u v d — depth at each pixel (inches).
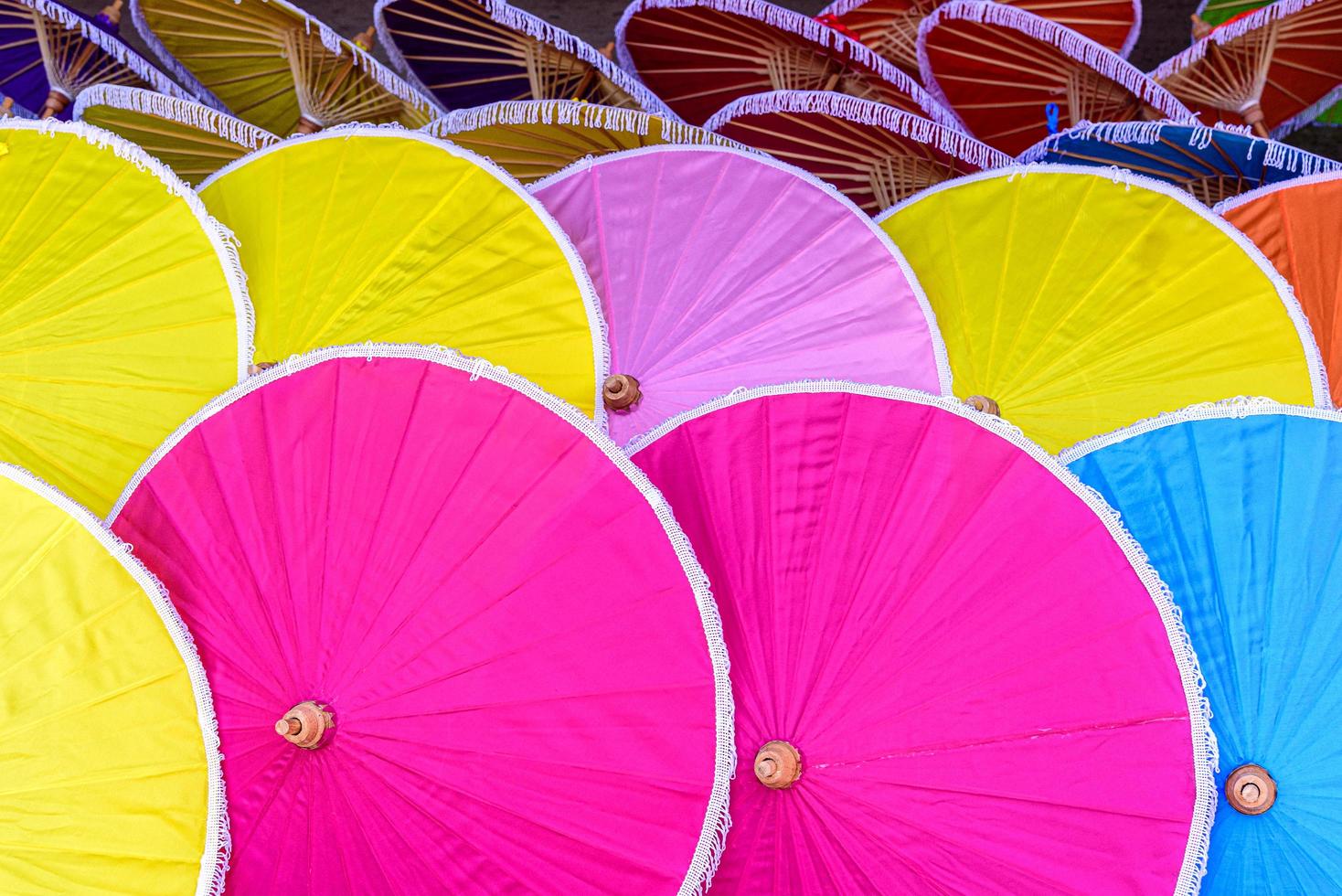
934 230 222.7
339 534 149.6
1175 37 414.0
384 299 192.9
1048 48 276.2
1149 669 148.6
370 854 143.6
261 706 147.2
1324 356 218.1
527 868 140.3
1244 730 155.8
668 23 291.9
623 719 140.9
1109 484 169.0
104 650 141.5
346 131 209.5
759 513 157.8
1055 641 149.2
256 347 191.5
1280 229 229.6
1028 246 213.5
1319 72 308.3
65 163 197.8
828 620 151.9
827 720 148.1
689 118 324.8
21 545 143.8
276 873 144.9
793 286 204.2
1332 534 162.6
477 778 141.6
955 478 156.3
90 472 175.5
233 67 301.1
